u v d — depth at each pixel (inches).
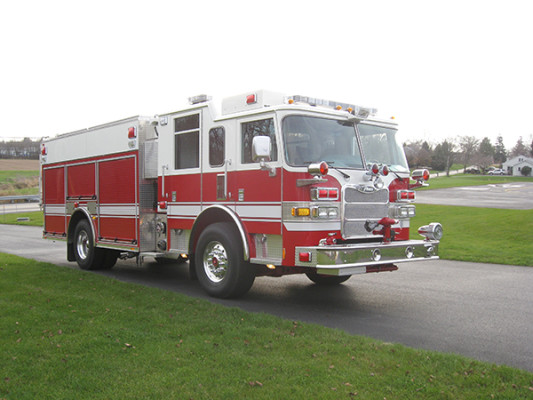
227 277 273.3
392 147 291.1
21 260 398.3
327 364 161.5
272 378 150.0
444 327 221.5
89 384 145.9
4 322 209.0
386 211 271.1
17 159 3004.4
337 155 261.0
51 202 436.5
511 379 148.6
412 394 138.6
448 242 551.2
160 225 334.0
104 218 368.2
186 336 192.4
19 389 143.0
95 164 376.5
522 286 322.7
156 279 354.6
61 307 237.3
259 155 235.8
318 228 241.1
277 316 242.2
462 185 2001.7
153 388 142.7
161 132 323.0
